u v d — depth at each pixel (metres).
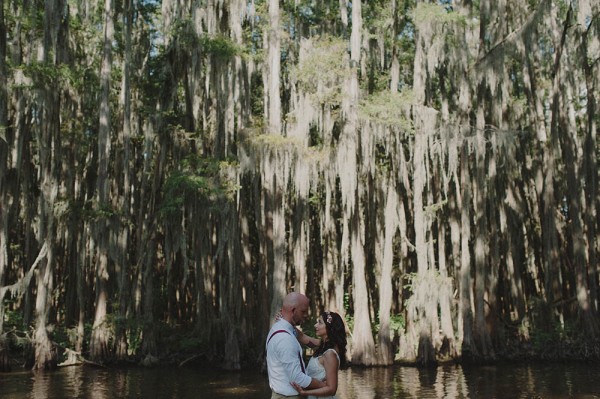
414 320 27.30
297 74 24.50
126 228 27.66
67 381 20.11
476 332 25.56
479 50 27.00
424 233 26.38
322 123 24.77
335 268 29.83
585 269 25.83
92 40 31.33
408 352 26.69
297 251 26.77
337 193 32.94
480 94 26.69
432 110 25.91
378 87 29.70
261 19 28.78
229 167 24.48
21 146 23.17
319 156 23.44
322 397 5.69
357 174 27.09
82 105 28.84
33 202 27.89
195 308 32.38
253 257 34.53
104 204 25.33
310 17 31.66
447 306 25.83
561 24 29.38
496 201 30.78
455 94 29.81
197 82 26.08
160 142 27.59
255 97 31.62
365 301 25.22
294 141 22.95
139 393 17.47
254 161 23.59
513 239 31.20
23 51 28.25
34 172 30.25
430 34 24.64
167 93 28.42
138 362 26.30
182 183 23.83
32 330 24.39
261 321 25.84
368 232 32.34
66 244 30.12
